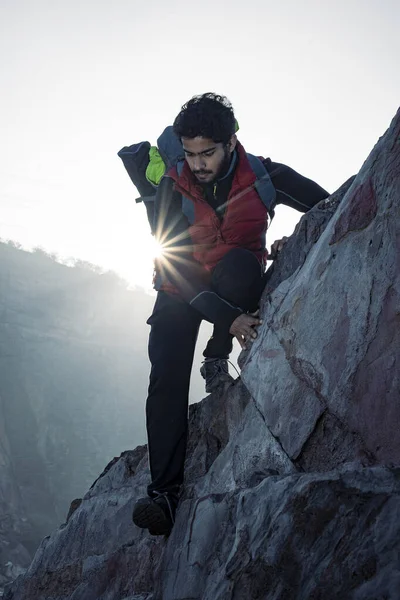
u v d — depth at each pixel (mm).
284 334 2510
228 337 3145
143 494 3453
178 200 2719
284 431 2410
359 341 2104
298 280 2564
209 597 1896
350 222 2260
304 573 1636
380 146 2229
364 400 2049
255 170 2715
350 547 1584
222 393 3121
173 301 2789
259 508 1900
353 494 1665
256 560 1775
